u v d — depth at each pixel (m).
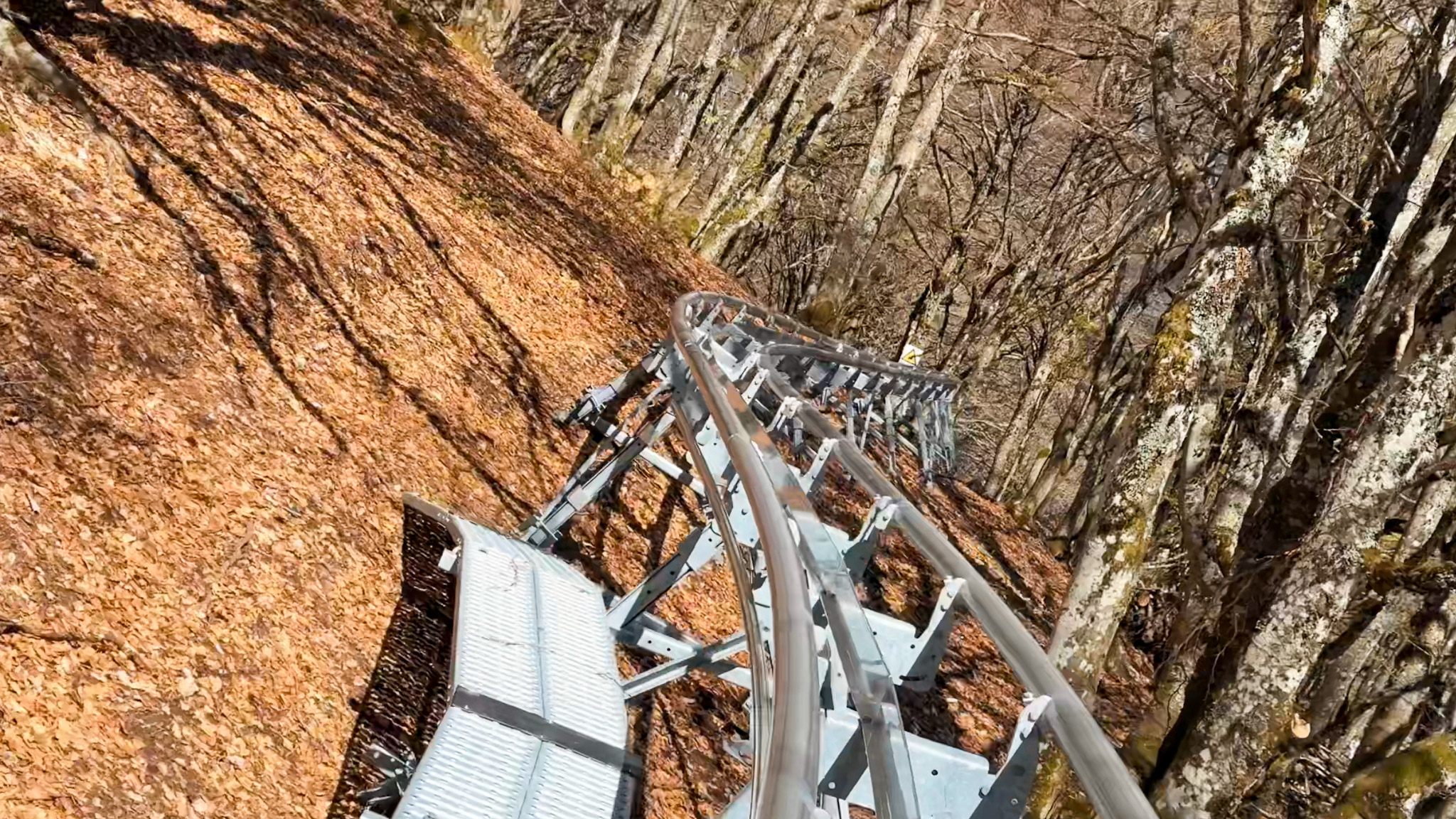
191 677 4.52
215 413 6.04
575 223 15.25
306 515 5.86
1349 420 6.56
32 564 4.41
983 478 26.27
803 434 8.35
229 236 7.63
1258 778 6.30
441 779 3.38
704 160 25.20
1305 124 6.88
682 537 8.69
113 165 7.14
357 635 5.41
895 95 19.94
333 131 10.59
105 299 6.06
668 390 6.94
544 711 3.95
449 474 7.31
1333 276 9.40
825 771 2.57
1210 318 6.75
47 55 7.63
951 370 28.08
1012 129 26.72
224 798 4.20
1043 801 6.05
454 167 12.77
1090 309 26.72
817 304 20.11
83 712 4.05
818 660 2.84
